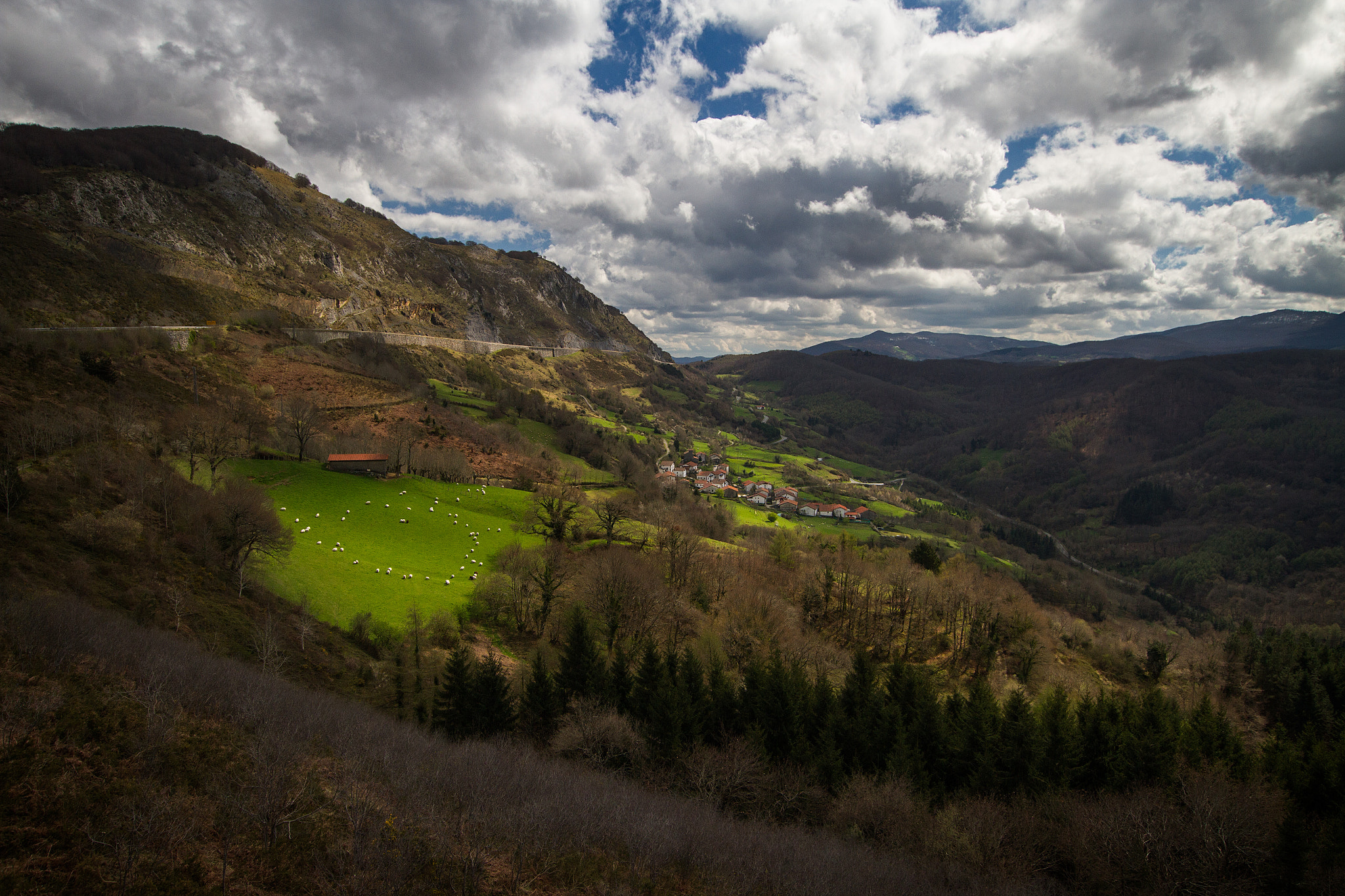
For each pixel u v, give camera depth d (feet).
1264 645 305.94
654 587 244.01
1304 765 156.56
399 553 260.62
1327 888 114.62
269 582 201.26
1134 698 215.10
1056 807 133.69
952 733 162.81
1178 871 115.65
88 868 67.00
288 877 74.54
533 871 86.12
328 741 111.65
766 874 98.84
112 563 160.56
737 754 141.18
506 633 224.33
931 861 116.16
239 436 307.58
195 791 84.89
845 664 239.50
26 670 96.43
